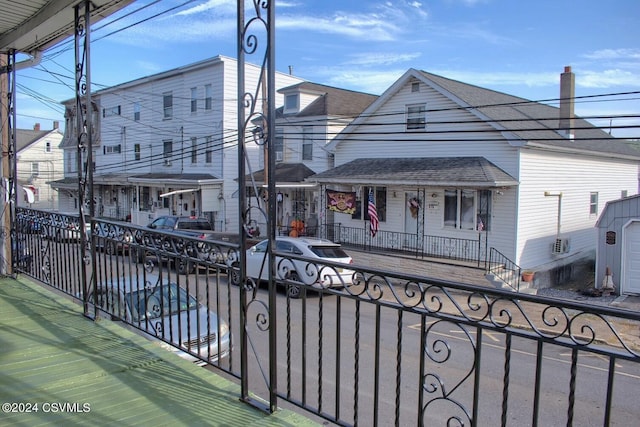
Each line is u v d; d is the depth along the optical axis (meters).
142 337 4.41
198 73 27.02
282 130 24.48
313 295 12.43
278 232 22.67
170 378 3.53
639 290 15.23
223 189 26.16
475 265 15.32
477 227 15.62
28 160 47.41
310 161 23.62
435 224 17.64
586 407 6.14
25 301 5.48
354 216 20.27
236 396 3.26
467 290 2.11
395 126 19.28
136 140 31.67
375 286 2.50
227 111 25.88
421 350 2.30
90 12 4.61
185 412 3.00
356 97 26.16
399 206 18.78
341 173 19.19
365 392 6.26
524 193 16.12
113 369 3.66
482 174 15.34
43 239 6.11
